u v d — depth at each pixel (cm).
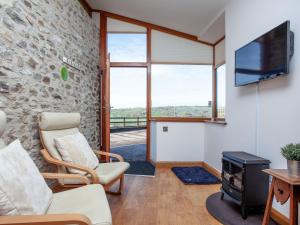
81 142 242
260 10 237
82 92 349
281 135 202
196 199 258
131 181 327
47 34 239
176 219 210
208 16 375
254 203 209
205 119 418
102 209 133
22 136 196
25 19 199
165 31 462
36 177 141
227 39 314
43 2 230
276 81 210
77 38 329
